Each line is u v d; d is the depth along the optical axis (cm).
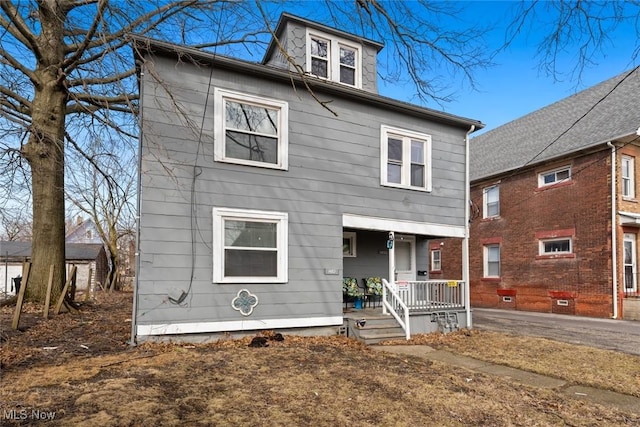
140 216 712
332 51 1099
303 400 452
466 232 1082
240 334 781
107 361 572
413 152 1039
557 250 1516
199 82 784
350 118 941
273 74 834
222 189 786
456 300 1063
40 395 421
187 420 381
